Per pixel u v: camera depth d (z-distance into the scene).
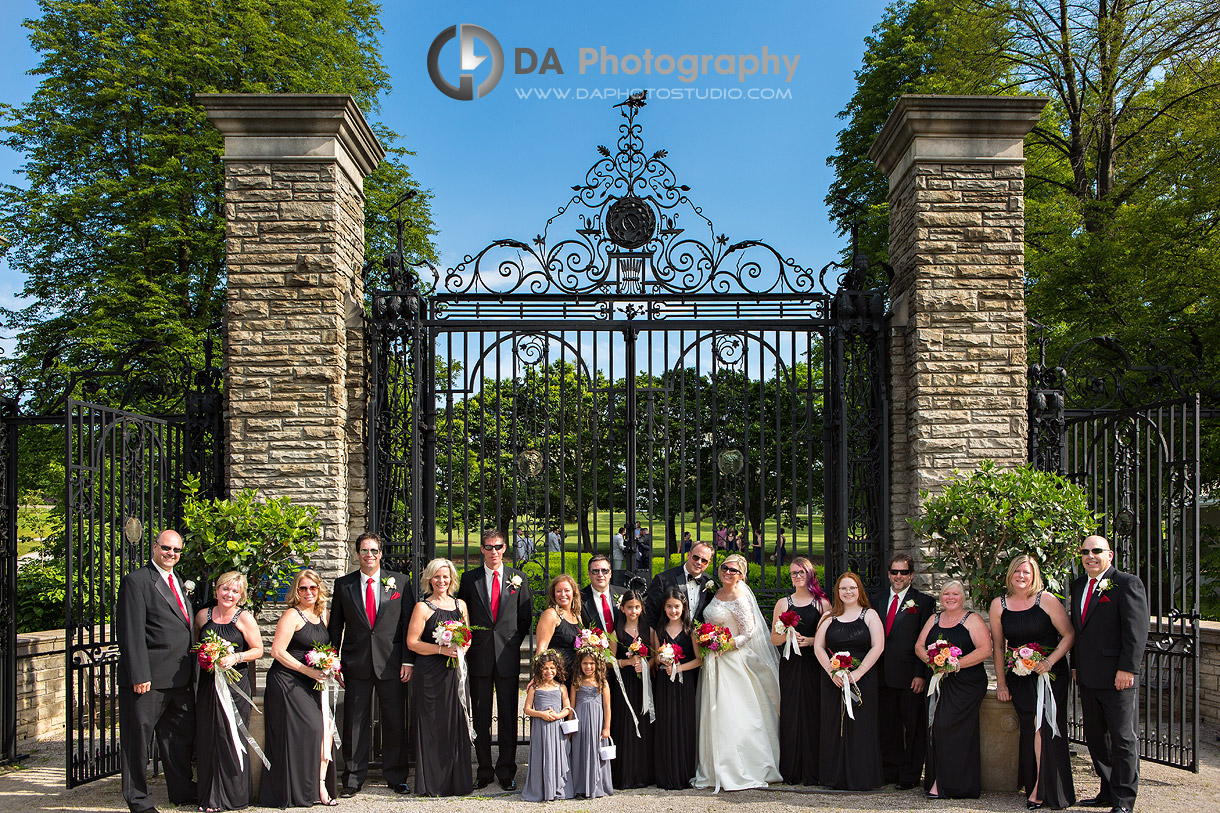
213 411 7.64
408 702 7.12
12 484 7.73
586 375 7.93
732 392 7.92
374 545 6.50
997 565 6.51
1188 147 12.62
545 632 6.45
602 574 6.70
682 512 7.69
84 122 15.17
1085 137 14.71
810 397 7.85
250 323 7.43
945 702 6.12
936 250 7.55
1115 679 5.82
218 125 7.45
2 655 7.58
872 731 6.31
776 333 7.88
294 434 7.36
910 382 7.67
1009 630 6.12
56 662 8.56
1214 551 10.99
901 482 7.73
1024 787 6.20
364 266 8.28
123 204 14.86
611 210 8.01
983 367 7.50
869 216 15.80
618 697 6.56
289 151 7.48
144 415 7.35
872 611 6.47
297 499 7.32
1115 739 5.81
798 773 6.52
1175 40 13.70
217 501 6.75
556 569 10.53
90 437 6.84
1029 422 7.73
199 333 14.45
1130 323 11.50
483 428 7.69
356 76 16.64
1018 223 7.58
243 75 15.21
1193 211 11.48
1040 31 14.74
